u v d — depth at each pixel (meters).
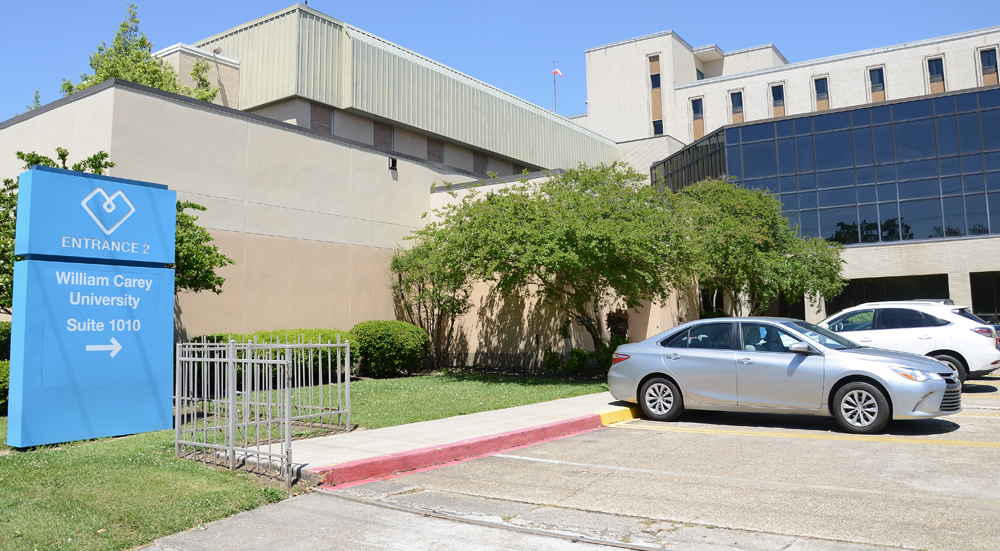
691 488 6.39
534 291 19.80
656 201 18.27
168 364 9.74
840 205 33.81
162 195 9.88
